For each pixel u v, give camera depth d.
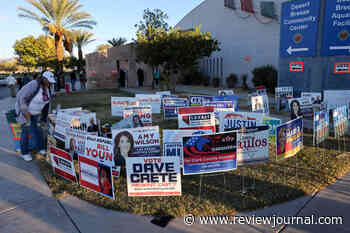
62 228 3.14
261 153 4.21
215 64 25.72
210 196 3.82
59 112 5.42
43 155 5.72
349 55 10.12
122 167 4.87
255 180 4.34
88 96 16.89
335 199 3.75
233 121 5.85
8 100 16.48
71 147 5.12
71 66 37.09
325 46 10.47
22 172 4.82
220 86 24.59
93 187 3.93
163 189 3.71
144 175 3.68
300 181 4.28
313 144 5.82
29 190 4.11
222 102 7.69
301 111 7.74
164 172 3.65
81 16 23.69
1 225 3.21
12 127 5.81
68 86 19.64
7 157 5.63
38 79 5.52
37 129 5.69
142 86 24.81
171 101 9.12
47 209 3.57
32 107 5.46
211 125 6.49
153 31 17.81
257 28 20.34
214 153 3.80
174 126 8.02
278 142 4.29
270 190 3.98
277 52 18.98
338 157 5.32
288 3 11.29
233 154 3.89
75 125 5.21
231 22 22.89
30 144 5.74
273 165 5.00
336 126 6.27
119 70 24.28
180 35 17.00
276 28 18.84
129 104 9.72
